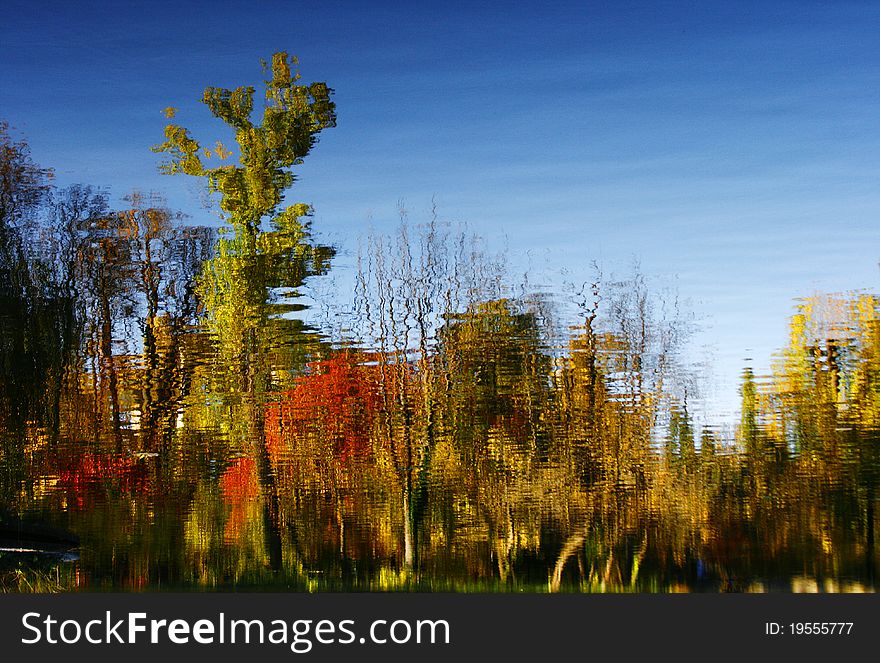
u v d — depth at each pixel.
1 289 18.47
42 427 18.75
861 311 19.05
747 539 16.77
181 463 19.94
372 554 17.88
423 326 20.47
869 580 14.34
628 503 18.14
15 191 19.22
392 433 19.58
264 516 18.95
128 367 20.62
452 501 18.69
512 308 20.56
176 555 17.75
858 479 17.88
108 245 20.75
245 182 21.77
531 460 18.94
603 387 19.78
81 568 15.25
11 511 16.67
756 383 19.05
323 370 20.45
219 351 21.23
